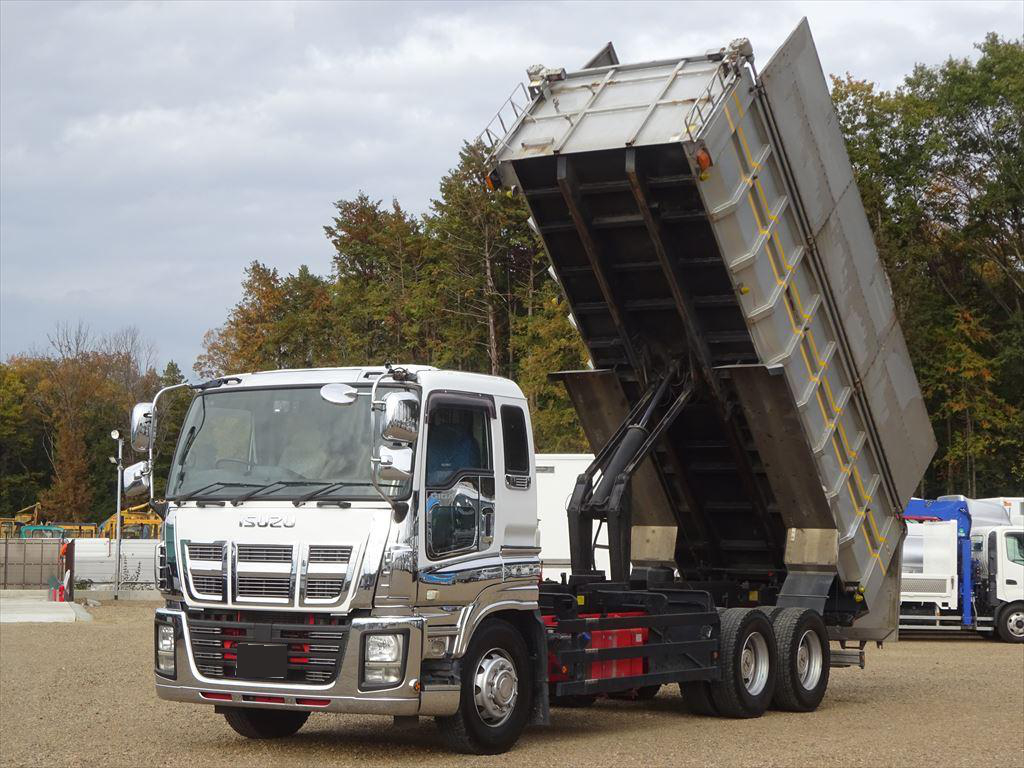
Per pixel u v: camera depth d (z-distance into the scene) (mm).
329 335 73875
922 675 17703
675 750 10211
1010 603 25500
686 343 13219
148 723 11797
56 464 87625
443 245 61625
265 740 10750
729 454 13961
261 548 9570
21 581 39719
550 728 11750
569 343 44594
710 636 12508
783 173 12508
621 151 11750
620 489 12500
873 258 14234
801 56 12766
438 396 9828
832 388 13531
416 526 9430
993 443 49000
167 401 69250
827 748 10391
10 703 13203
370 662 9211
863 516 14094
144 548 39500
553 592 11438
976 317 51812
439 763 9391
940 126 52375
